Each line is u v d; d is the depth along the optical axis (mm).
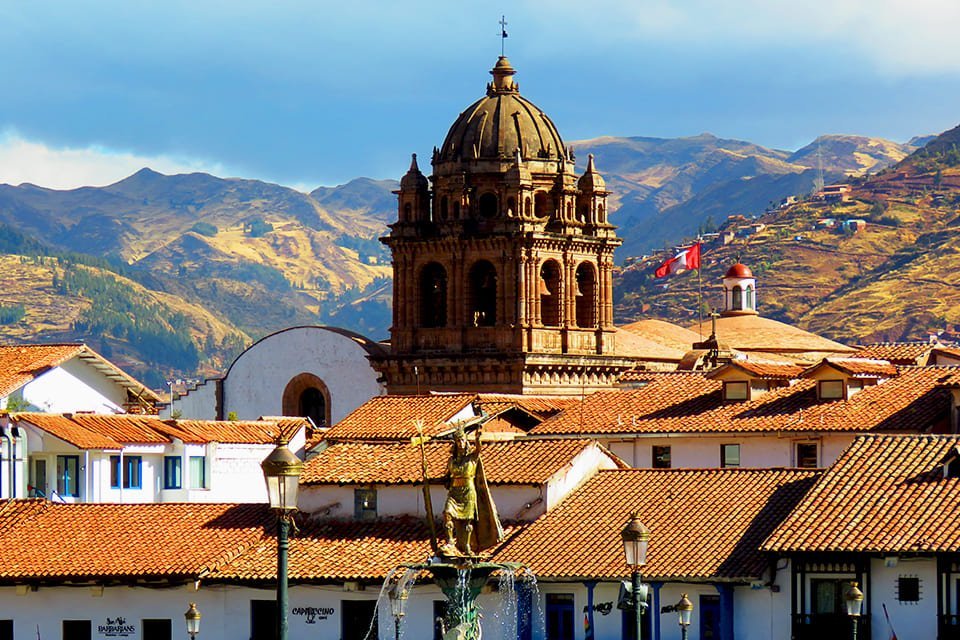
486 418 150625
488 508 148250
